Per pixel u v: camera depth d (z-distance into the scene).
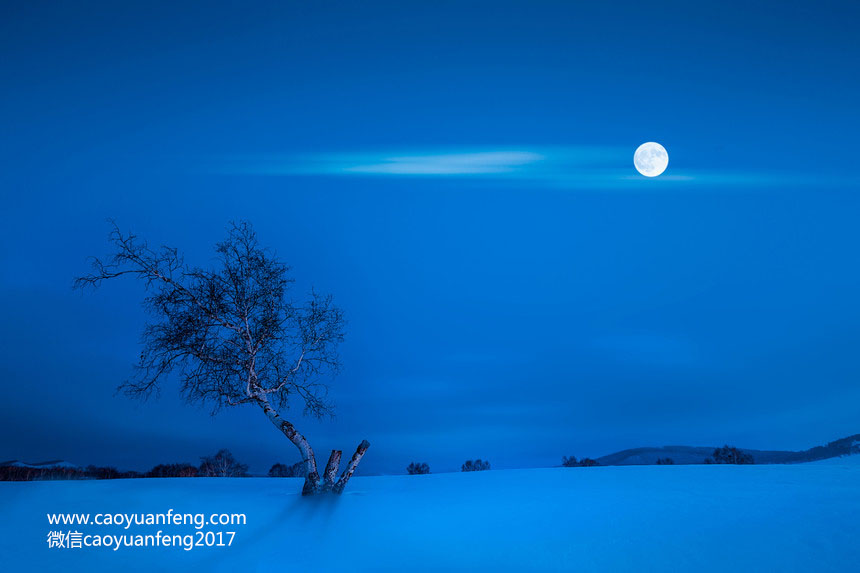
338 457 16.69
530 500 14.30
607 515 11.80
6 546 11.04
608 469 20.22
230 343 17.59
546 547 9.62
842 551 8.49
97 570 9.72
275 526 12.28
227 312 17.50
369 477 20.95
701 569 8.11
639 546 9.31
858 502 12.02
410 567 9.03
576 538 10.05
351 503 14.84
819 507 11.55
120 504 14.95
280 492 17.03
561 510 12.65
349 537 11.10
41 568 9.84
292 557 9.95
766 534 9.58
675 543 9.36
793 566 8.01
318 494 16.11
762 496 13.23
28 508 14.54
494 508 13.38
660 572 8.08
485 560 9.14
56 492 16.73
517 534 10.62
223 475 22.41
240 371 17.42
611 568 8.37
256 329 17.70
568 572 8.34
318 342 18.38
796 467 19.33
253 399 17.17
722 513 11.39
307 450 16.72
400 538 10.85
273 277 18.30
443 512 13.23
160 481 19.59
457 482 18.69
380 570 9.01
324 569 9.23
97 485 18.22
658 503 12.84
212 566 9.71
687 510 11.86
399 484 18.81
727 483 15.70
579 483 16.94
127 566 9.85
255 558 9.99
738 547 8.96
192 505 14.84
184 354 17.11
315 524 12.36
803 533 9.51
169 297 17.14
